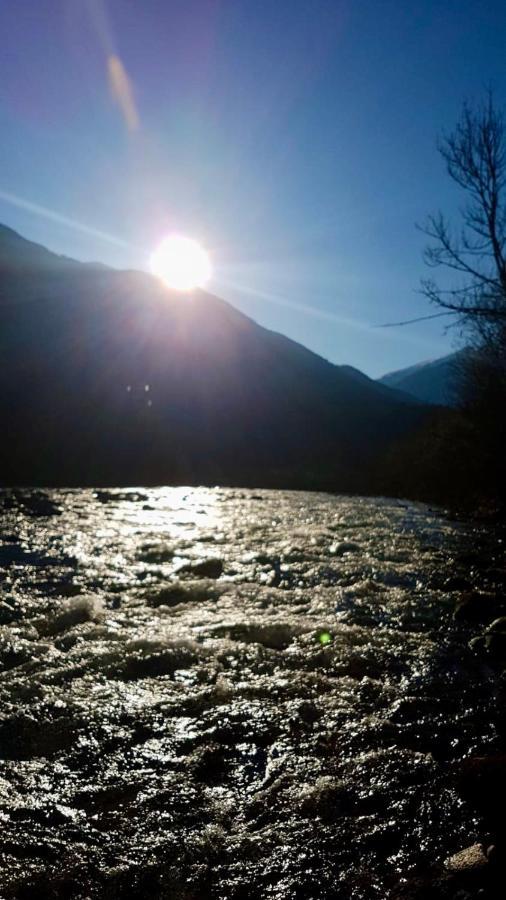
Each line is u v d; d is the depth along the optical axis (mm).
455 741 4594
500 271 15883
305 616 7664
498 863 3102
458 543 13594
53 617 7367
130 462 37344
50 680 5555
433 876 3133
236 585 9148
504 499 22141
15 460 33719
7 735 4555
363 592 8906
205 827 3586
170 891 3098
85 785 3967
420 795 3879
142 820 3637
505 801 3668
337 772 4172
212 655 6230
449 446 27953
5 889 3035
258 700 5246
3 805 3699
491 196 15789
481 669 6105
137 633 6844
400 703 5246
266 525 15508
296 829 3574
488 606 8031
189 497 22438
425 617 7789
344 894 3072
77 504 18828
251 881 3172
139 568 10172
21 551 11242
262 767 4234
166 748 4441
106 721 4812
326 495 25828
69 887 3086
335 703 5223
